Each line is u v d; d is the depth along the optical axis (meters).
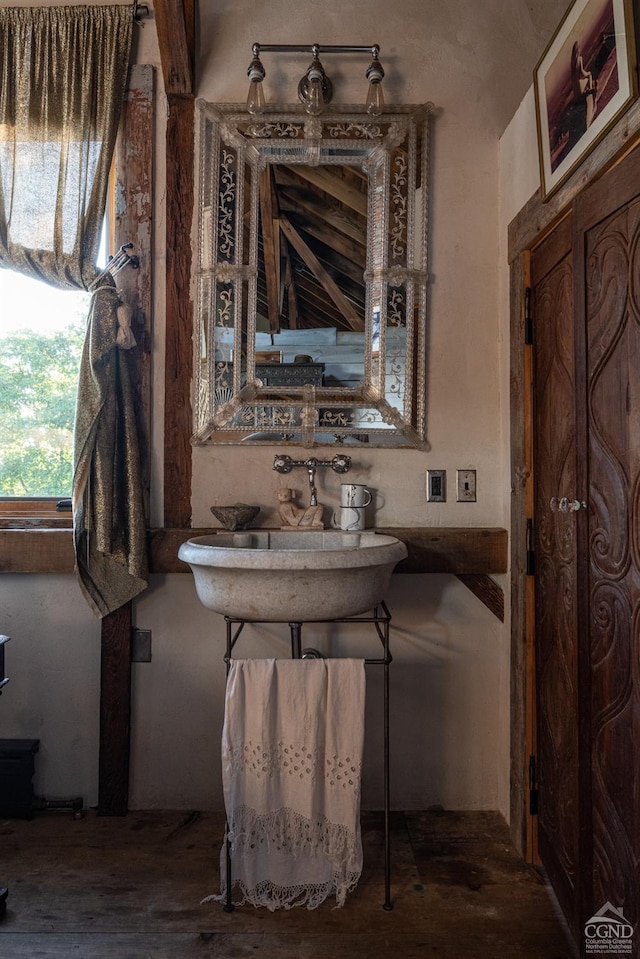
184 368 2.15
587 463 1.41
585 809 1.39
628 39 1.16
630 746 1.20
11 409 2.24
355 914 1.62
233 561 1.55
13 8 2.17
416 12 2.17
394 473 2.15
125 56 2.15
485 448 2.16
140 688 2.13
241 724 1.63
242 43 2.16
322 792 1.64
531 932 1.56
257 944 1.51
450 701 2.14
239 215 2.13
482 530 2.09
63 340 2.25
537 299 1.85
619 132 1.24
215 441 2.13
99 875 1.77
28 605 2.13
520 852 1.88
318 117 2.12
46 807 2.09
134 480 2.06
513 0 2.18
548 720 1.74
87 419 2.00
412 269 2.13
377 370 2.13
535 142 1.80
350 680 1.63
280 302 2.14
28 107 2.14
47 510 2.22
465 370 2.16
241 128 2.13
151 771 2.13
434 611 2.15
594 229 1.37
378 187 2.13
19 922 1.58
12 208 2.12
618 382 1.26
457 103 2.17
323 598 1.60
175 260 2.15
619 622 1.25
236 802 1.62
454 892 1.70
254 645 2.14
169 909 1.63
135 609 2.14
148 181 2.15
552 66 1.55
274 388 2.13
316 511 2.06
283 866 1.63
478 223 2.17
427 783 2.14
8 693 2.13
